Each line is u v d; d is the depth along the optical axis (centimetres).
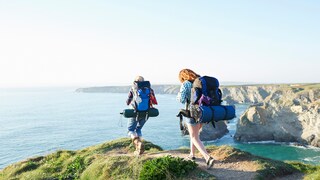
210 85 865
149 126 12756
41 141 10388
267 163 1031
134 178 999
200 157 1084
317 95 14588
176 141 9581
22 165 1479
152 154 1165
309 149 8838
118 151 1479
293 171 1061
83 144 9694
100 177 1080
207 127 10500
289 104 10169
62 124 14825
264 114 10312
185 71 943
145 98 1072
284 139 10019
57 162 1433
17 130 13238
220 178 918
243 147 9425
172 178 915
